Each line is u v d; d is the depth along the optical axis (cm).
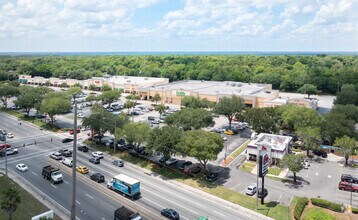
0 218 4525
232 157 7719
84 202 5225
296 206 5084
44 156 7619
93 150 8175
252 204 5309
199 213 4959
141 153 7675
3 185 5750
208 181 6241
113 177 5872
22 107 11769
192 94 14112
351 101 12900
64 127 10325
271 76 19762
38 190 5638
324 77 18525
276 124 9294
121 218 4519
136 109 13288
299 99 12438
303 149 8450
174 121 8756
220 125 10975
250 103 12788
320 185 6209
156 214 4866
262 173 5184
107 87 17212
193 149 6278
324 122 8356
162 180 6309
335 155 8081
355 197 5681
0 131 9694
